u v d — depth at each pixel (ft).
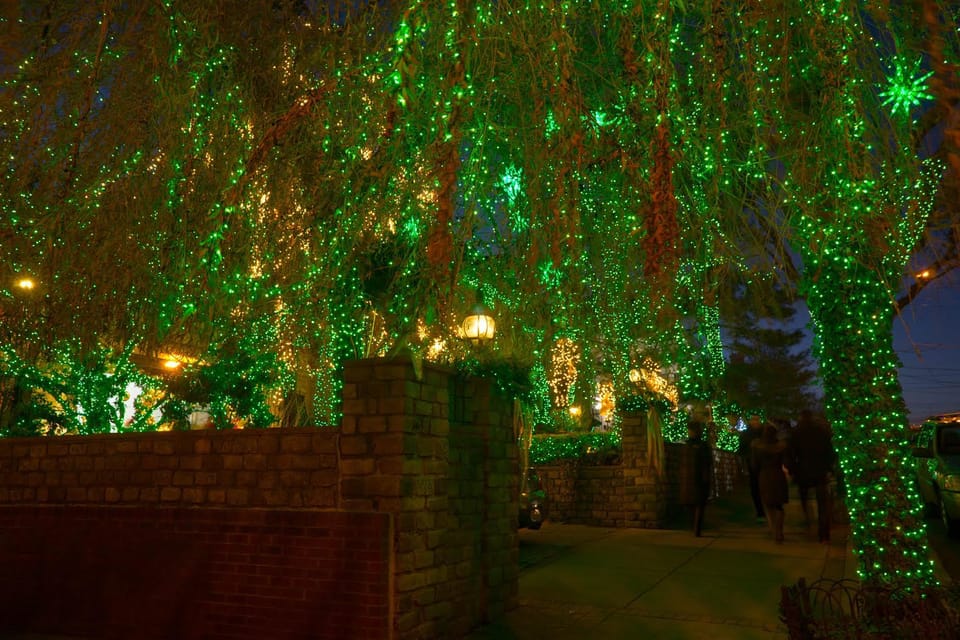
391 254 20.63
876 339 18.79
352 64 17.11
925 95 12.17
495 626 20.40
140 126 19.40
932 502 43.78
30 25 18.76
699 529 37.11
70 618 20.27
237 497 19.10
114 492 20.61
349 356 25.86
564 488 43.52
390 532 17.26
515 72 15.55
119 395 29.94
